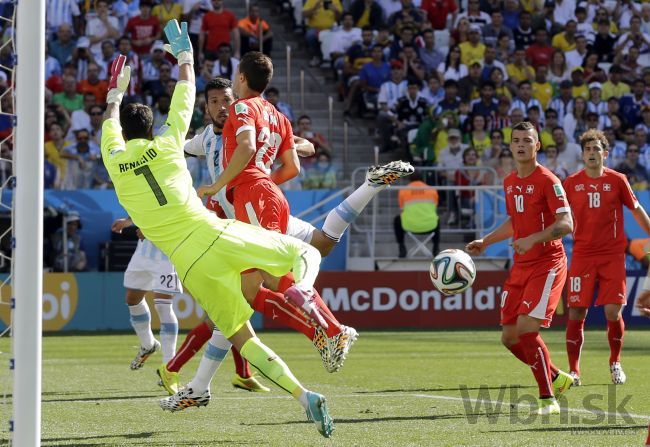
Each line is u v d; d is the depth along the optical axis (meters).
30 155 13.96
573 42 65.44
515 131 22.44
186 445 16.67
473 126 59.09
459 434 17.59
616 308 27.69
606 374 29.50
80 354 37.56
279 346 40.88
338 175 56.44
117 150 17.27
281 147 20.81
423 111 60.50
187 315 50.69
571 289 28.06
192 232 16.72
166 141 17.14
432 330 50.50
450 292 21.30
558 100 62.94
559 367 31.94
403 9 64.75
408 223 54.22
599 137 28.62
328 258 55.44
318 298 16.45
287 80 61.31
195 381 18.94
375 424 18.98
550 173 22.38
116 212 52.06
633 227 55.03
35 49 14.02
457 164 58.34
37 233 13.94
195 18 61.06
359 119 62.38
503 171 57.53
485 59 62.56
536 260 22.05
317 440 17.05
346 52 63.84
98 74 57.91
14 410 13.77
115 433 18.14
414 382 27.11
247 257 16.64
